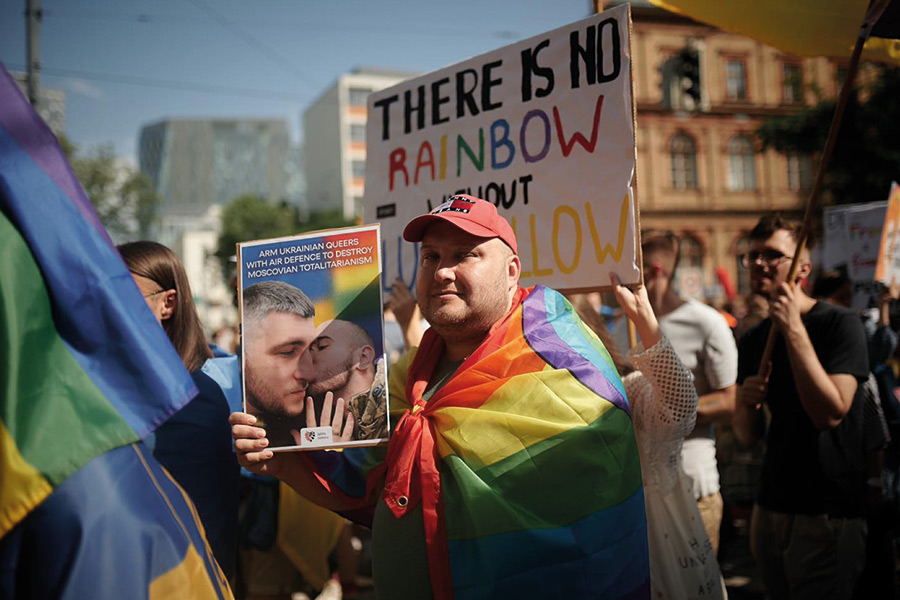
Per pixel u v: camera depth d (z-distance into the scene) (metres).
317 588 3.77
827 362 2.95
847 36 2.91
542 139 2.80
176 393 1.64
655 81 35.66
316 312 2.09
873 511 3.71
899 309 5.05
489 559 1.85
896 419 4.12
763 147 23.05
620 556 1.88
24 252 1.54
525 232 2.81
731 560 5.54
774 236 3.15
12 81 1.59
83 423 1.54
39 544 1.49
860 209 5.91
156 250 2.41
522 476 1.90
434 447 2.00
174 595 1.58
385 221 3.33
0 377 1.48
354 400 2.03
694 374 3.35
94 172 29.31
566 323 2.09
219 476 2.26
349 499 2.29
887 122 19.78
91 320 1.58
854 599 3.04
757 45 36.28
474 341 2.12
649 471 2.49
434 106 3.17
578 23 2.74
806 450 2.98
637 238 2.54
